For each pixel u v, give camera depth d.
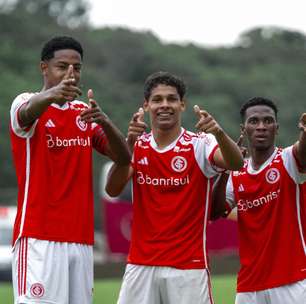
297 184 26.45
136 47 168.88
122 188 25.39
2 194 120.88
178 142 24.95
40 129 23.66
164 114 24.80
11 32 163.25
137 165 25.16
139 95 143.25
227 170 24.73
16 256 23.64
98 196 119.31
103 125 23.50
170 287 24.59
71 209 23.72
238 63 168.50
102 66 163.38
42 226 23.48
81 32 175.88
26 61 151.00
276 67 164.00
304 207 26.58
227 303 45.00
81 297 23.86
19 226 23.59
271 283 26.39
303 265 26.34
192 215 24.75
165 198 24.84
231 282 61.31
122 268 77.94
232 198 27.11
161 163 24.89
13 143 23.91
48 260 23.39
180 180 24.75
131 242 25.27
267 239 26.44
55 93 22.30
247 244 26.84
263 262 26.48
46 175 23.61
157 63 159.38
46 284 23.28
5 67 147.12
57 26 177.88
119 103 139.00
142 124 24.75
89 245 24.03
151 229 24.88
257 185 26.61
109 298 50.81
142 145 25.22
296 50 174.12
